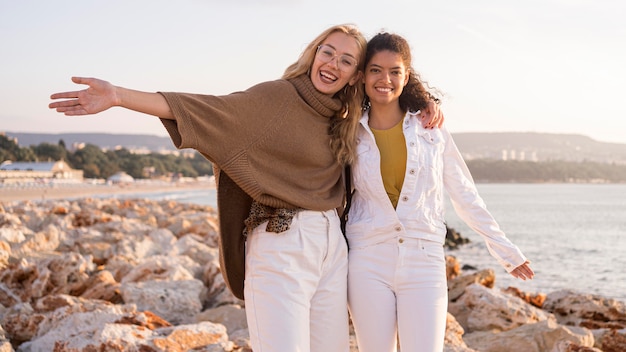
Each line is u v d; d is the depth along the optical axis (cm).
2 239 1125
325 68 367
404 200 369
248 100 347
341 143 373
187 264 966
